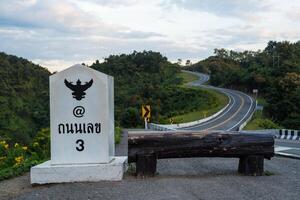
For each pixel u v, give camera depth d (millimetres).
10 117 62969
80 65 10305
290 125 65125
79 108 10297
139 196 8188
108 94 10570
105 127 10305
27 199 8391
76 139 10289
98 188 9188
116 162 10516
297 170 11930
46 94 82938
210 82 165500
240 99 107875
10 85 83750
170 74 155500
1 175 11398
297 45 148500
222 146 10328
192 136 10305
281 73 115938
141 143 10367
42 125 63906
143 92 101000
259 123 59594
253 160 10625
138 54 147875
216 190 8656
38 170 10070
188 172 11469
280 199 7797
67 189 9195
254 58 183375
